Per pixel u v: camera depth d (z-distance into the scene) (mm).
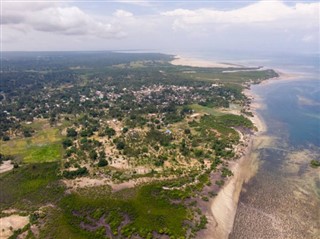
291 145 143500
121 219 85562
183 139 145125
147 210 89125
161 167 116438
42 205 93062
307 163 124812
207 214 89438
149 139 143875
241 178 112812
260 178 113062
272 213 92688
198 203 94188
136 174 110688
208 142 142500
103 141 143500
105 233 80875
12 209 92250
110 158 123188
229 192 102750
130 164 118500
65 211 89250
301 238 81875
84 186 102188
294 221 88812
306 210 93938
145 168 115375
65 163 119250
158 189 99812
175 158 124812
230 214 91812
